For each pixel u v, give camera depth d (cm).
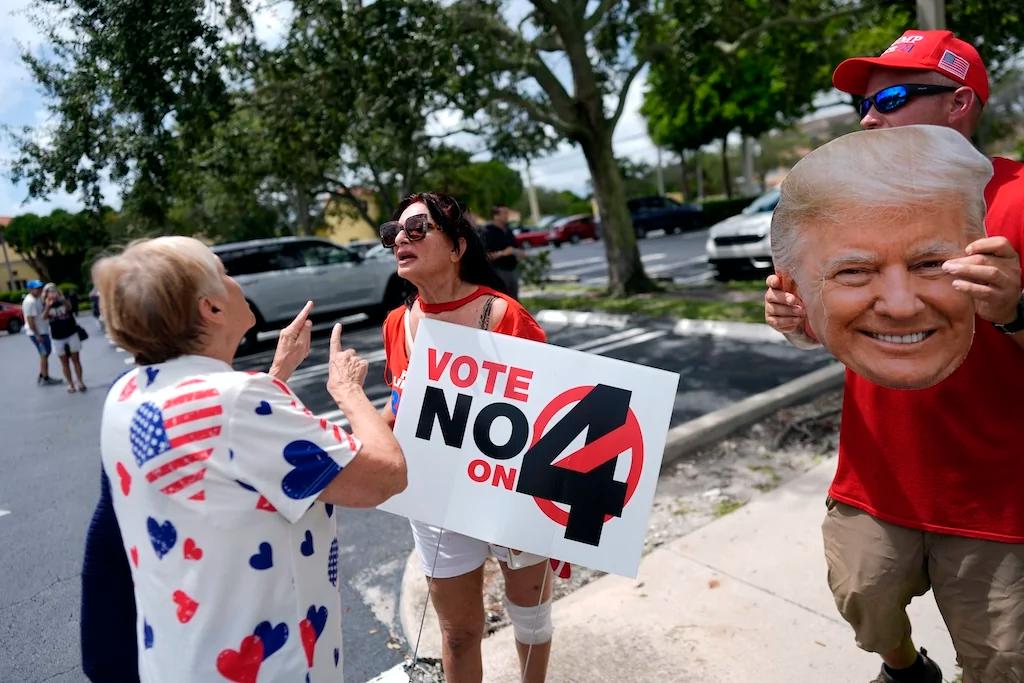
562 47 1065
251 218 2598
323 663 132
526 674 208
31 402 941
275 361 158
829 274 134
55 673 288
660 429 177
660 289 1105
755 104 2347
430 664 240
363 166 1431
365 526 401
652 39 1119
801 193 136
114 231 703
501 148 1131
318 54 691
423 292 201
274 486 120
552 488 181
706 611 268
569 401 182
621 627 263
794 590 275
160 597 121
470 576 198
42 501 509
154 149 601
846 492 177
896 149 127
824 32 1203
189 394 118
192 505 117
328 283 1170
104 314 126
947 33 164
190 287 124
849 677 226
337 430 130
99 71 563
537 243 3014
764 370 615
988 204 147
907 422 159
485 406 188
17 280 4650
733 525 331
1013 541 151
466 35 748
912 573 167
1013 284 122
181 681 120
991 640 155
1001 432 149
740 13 1114
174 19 539
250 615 120
